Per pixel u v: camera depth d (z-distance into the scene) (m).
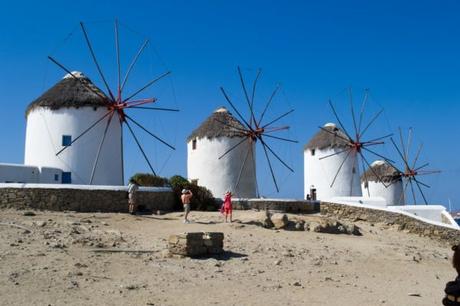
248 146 33.84
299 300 10.68
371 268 15.47
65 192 20.84
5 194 20.09
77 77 27.81
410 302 11.34
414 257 18.14
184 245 13.64
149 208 23.34
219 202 26.97
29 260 11.72
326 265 15.02
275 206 27.75
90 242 14.32
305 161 41.50
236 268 13.20
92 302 9.33
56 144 26.62
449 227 24.69
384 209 26.08
